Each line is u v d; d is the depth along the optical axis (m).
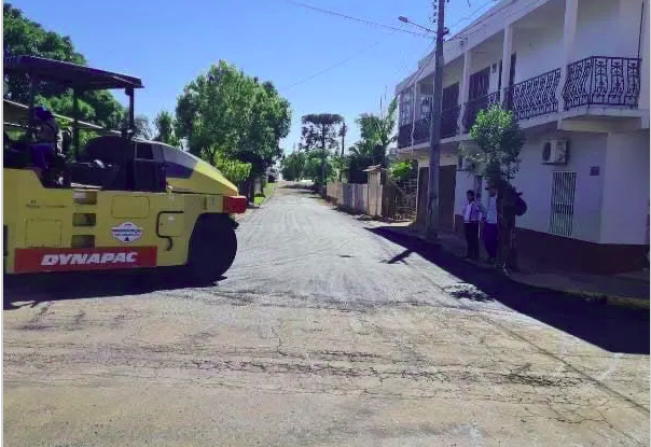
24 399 4.92
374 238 20.47
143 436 4.39
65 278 9.80
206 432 4.50
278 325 7.64
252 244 16.92
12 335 6.60
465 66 20.39
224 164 31.41
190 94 32.34
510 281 12.14
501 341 7.50
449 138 20.78
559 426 4.97
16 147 9.06
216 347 6.57
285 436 4.50
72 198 8.98
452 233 23.64
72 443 4.22
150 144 10.54
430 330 7.85
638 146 13.27
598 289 11.10
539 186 16.38
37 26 27.64
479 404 5.36
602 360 6.90
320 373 5.94
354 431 4.65
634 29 13.13
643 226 13.31
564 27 14.46
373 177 37.03
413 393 5.54
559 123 13.16
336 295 9.78
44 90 10.69
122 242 9.47
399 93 29.88
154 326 7.25
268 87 54.00
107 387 5.27
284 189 87.81
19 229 8.61
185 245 10.16
